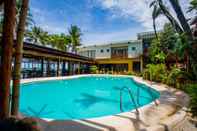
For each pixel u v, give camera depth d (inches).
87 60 1229.7
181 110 276.4
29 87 601.0
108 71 1254.3
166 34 874.8
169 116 252.7
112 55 1408.7
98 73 1266.0
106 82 855.1
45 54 745.6
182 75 565.6
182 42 529.3
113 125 199.5
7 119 83.0
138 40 1263.5
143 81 749.9
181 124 219.6
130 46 1302.9
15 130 77.2
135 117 234.2
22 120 83.5
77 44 1699.1
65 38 1638.8
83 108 379.2
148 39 1242.6
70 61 1129.4
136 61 1195.9
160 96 400.8
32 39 1440.7
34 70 880.3
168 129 202.4
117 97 500.4
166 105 309.7
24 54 679.7
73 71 1208.2
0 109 101.5
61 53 859.4
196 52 486.9
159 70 744.3
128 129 193.0
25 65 849.5
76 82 856.9
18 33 141.3
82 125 194.7
